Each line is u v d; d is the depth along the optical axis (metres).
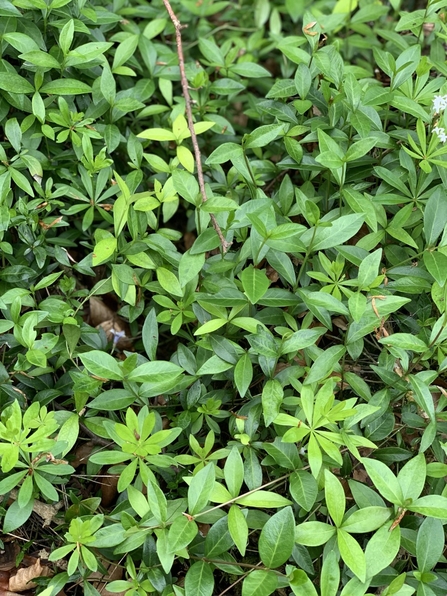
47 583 0.47
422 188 0.54
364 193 0.54
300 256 0.54
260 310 0.54
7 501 0.50
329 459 0.46
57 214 0.61
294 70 0.76
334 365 0.49
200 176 0.55
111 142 0.59
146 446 0.43
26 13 0.59
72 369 0.53
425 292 0.54
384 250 0.55
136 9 0.72
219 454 0.47
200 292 0.52
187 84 0.63
